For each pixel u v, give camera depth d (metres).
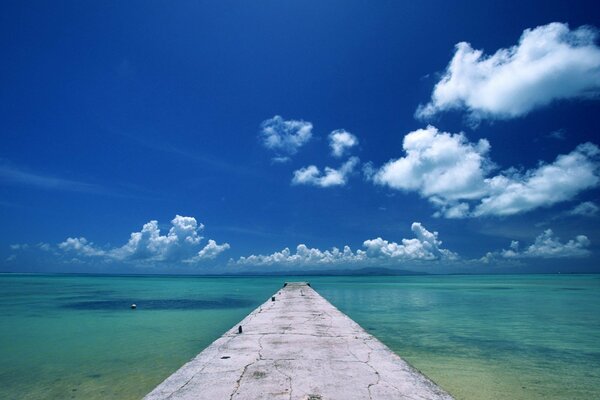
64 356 9.51
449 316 18.30
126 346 10.74
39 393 6.79
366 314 19.11
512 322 16.08
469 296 33.09
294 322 8.90
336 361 5.23
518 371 8.25
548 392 6.88
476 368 8.50
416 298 30.67
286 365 5.02
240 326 8.05
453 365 8.79
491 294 36.22
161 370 8.22
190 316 18.11
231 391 3.99
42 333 13.08
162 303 25.53
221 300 28.17
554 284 65.56
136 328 14.09
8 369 8.32
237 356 5.50
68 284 62.88
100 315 18.38
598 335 12.78
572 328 14.48
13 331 13.51
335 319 9.44
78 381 7.46
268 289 46.06
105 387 7.10
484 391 6.91
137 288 48.75
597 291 41.84
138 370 8.23
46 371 8.16
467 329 14.15
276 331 7.64
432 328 14.38
